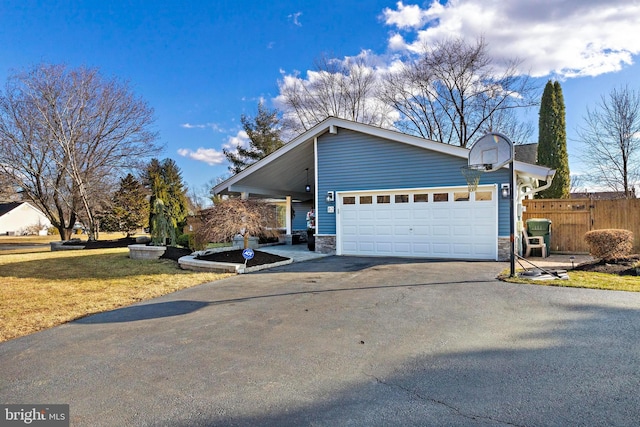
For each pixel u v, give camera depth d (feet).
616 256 26.09
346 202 39.19
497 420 7.83
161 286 23.58
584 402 8.43
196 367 11.02
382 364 10.92
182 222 50.19
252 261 31.94
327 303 18.30
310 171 49.55
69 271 29.58
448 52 74.79
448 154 34.42
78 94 60.70
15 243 85.25
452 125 80.79
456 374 10.09
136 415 8.41
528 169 30.63
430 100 81.35
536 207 39.68
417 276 25.02
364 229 38.32
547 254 35.91
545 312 15.66
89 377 10.45
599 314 15.07
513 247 23.95
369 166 38.01
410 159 36.17
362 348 12.24
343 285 22.61
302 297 19.71
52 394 9.50
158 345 12.96
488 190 33.24
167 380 10.18
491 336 12.96
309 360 11.36
